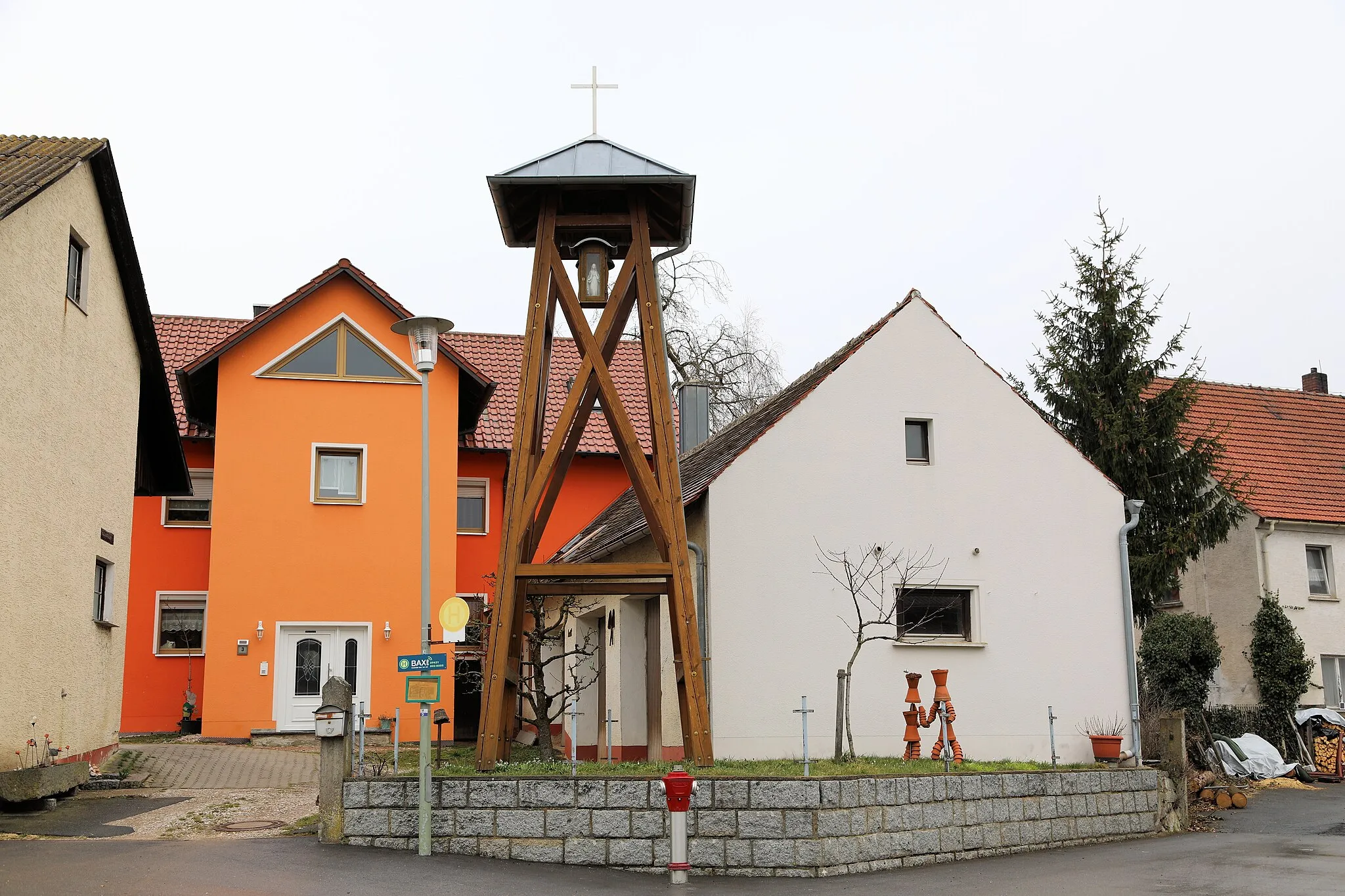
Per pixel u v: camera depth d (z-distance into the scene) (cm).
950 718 1559
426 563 1297
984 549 1830
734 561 1702
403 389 2564
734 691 1669
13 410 1513
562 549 2680
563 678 2242
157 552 2786
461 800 1267
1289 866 1342
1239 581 2805
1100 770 1606
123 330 1973
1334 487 2992
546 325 1530
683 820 1208
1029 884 1220
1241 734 2522
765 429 1755
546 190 1508
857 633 1667
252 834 1320
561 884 1134
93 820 1394
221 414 2483
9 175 1585
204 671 2745
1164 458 2466
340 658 2466
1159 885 1208
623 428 1469
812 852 1260
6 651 1495
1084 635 1859
